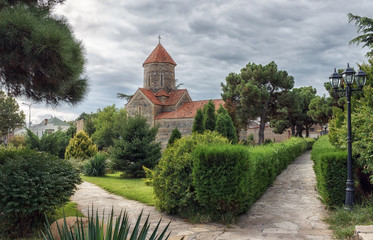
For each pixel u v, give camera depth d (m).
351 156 8.45
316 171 10.75
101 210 9.56
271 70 40.69
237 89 38.81
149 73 52.09
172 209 8.84
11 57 6.85
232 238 6.41
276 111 44.91
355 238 5.86
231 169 7.88
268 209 9.17
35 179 6.97
